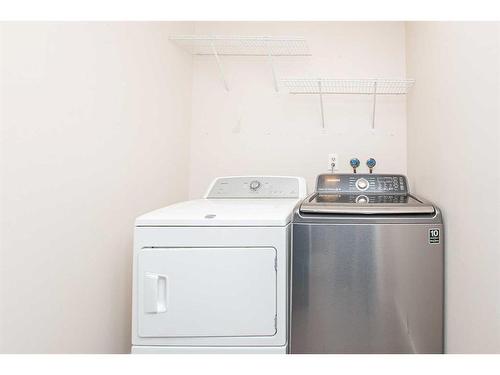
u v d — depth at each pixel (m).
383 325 1.45
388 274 1.45
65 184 1.22
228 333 1.33
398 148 2.46
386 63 2.48
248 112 2.59
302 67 2.55
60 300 1.21
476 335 1.20
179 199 2.39
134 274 1.35
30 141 1.06
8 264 0.99
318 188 2.07
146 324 1.33
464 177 1.30
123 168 1.64
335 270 1.47
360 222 1.46
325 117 2.53
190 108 2.59
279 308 1.34
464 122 1.31
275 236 1.35
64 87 1.21
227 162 2.59
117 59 1.58
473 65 1.23
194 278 1.34
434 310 1.45
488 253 1.12
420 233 1.45
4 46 0.97
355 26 2.51
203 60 2.62
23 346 1.04
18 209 1.02
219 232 1.35
